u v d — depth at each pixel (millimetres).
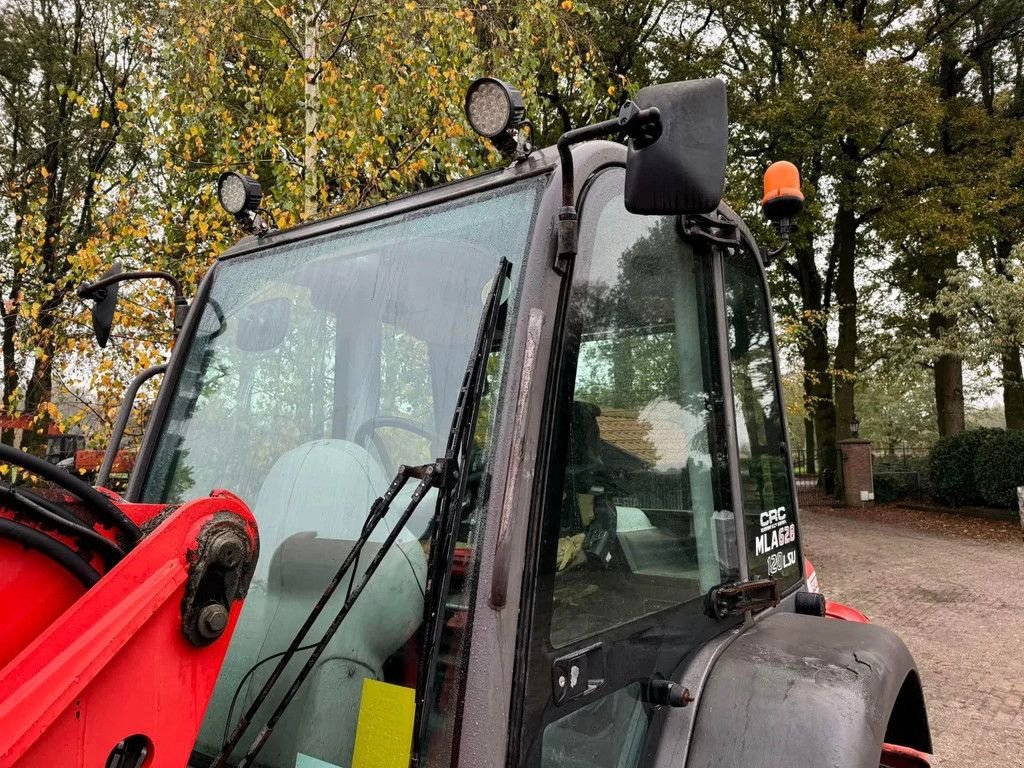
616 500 1625
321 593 1606
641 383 1763
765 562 2293
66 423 6027
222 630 1136
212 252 6434
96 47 13609
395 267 1866
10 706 904
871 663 1806
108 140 11648
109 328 2369
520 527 1343
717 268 2197
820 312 16156
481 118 1736
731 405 2125
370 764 1394
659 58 18203
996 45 21781
